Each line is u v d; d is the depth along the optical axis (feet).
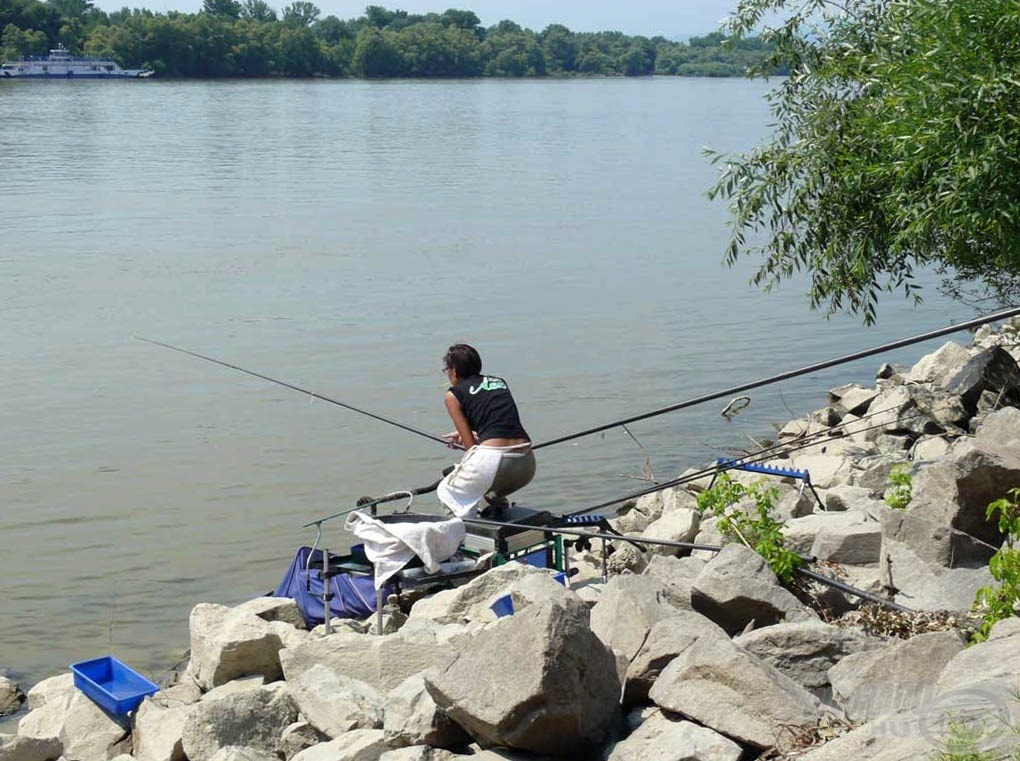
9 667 28.53
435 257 95.35
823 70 39.81
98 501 40.42
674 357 62.85
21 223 113.19
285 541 36.88
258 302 76.79
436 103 382.01
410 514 27.14
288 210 124.77
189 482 42.57
